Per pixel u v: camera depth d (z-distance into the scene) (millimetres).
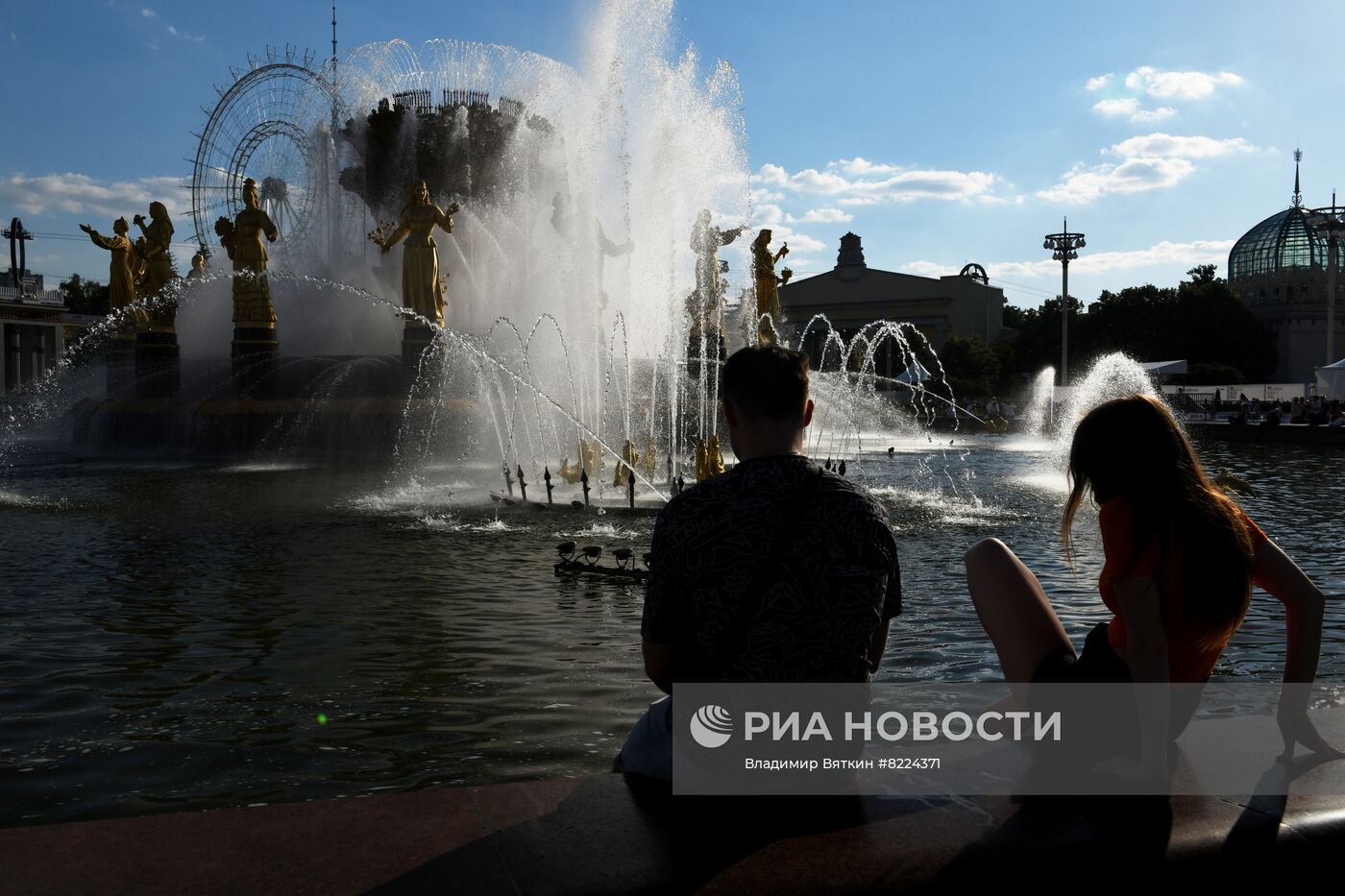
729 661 2514
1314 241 113625
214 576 9195
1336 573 9594
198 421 27344
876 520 2586
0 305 64562
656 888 2123
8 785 4086
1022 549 11062
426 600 8086
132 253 34156
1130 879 2250
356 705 5227
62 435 31234
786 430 2605
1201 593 2725
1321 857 2357
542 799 2615
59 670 5938
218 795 3973
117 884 2156
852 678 2578
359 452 25984
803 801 2584
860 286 124688
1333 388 44062
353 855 2289
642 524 12891
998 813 2488
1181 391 58375
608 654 6320
